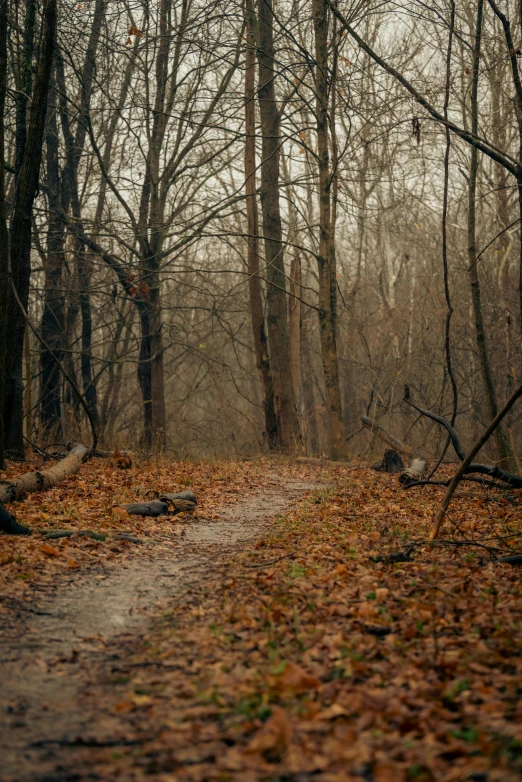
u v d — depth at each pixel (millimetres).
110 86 28844
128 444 26016
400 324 32375
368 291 41625
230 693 4996
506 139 29734
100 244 29531
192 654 5867
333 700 4828
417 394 32594
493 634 6027
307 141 35438
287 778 3824
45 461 19609
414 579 7902
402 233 36375
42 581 8008
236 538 11148
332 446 24688
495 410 18859
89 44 25938
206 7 21938
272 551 9852
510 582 8000
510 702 4594
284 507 14555
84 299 30203
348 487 17453
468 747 4031
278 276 26859
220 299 37188
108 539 10211
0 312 15320
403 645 5824
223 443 35781
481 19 16984
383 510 13789
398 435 34281
